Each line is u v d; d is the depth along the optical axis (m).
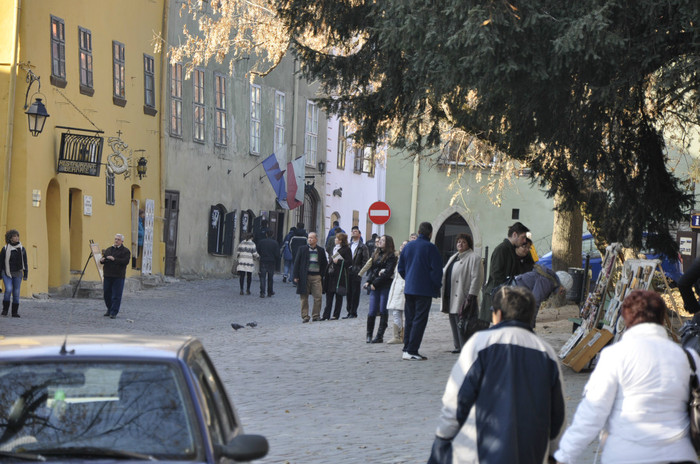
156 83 51.28
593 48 17.52
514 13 17.66
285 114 69.12
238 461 7.68
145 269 49.53
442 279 25.23
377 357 25.41
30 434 7.42
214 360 25.06
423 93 23.77
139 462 7.21
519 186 67.69
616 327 21.78
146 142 50.09
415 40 19.31
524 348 8.50
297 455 13.95
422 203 69.00
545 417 8.38
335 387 20.67
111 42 45.88
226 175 60.44
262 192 65.75
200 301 43.28
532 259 22.34
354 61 26.44
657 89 21.44
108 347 8.12
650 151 24.50
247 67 62.94
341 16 25.91
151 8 50.53
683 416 8.20
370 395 19.67
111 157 45.28
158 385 7.71
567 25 17.77
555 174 26.80
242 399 19.22
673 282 37.91
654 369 8.16
